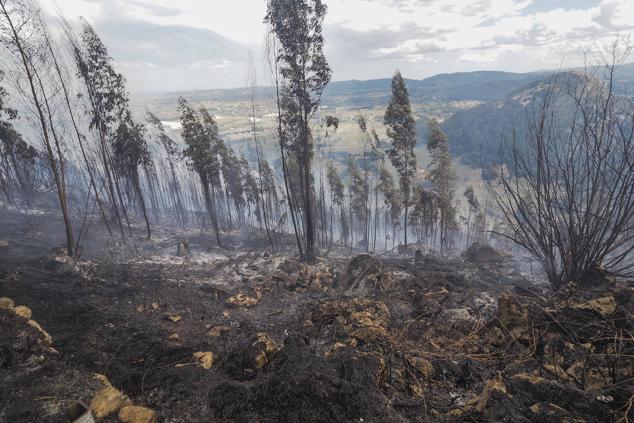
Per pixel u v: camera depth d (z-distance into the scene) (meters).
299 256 27.94
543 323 7.02
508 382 5.70
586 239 8.61
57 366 6.91
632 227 7.91
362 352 7.01
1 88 26.67
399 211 53.66
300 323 10.34
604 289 8.59
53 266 15.82
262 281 19.20
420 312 10.26
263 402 5.65
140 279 17.02
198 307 13.88
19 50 16.91
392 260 26.55
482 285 14.56
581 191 8.18
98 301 12.53
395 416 5.34
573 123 7.73
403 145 39.75
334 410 5.33
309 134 29.84
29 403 5.59
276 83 27.12
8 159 37.00
